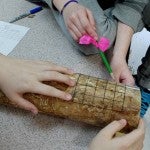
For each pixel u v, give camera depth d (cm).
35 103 50
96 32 68
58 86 50
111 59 68
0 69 53
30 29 74
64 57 67
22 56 65
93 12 72
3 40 69
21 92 51
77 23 67
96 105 48
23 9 81
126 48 71
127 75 65
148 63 88
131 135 47
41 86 50
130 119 48
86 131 51
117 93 48
